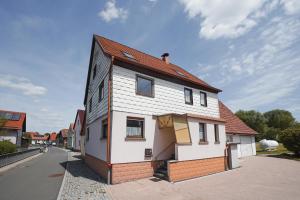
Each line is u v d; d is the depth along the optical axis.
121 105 11.14
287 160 19.22
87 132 18.67
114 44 15.86
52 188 9.30
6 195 8.23
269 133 58.34
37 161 20.86
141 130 11.90
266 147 33.16
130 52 15.59
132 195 8.22
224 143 15.99
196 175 12.55
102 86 13.46
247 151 24.28
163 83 13.50
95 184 9.91
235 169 15.27
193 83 15.50
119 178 10.25
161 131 12.64
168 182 10.49
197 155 13.09
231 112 26.22
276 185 9.95
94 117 15.34
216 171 14.27
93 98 16.47
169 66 18.27
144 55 17.52
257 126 61.59
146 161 11.50
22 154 22.77
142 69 12.51
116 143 10.52
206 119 14.72
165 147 12.62
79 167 15.91
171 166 11.03
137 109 11.76
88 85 19.81
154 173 11.72
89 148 16.73
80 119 37.97
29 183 10.32
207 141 14.35
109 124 10.84
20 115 35.31
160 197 8.03
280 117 74.38
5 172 13.87
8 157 17.81
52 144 90.81
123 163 10.56
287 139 22.00
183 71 20.38
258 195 8.35
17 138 31.66
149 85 12.89
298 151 21.58
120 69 11.55
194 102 15.41
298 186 9.70
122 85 11.41
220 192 8.83
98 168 12.75
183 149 12.08
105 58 13.18
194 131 13.38
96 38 15.43
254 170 14.39
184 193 8.64
